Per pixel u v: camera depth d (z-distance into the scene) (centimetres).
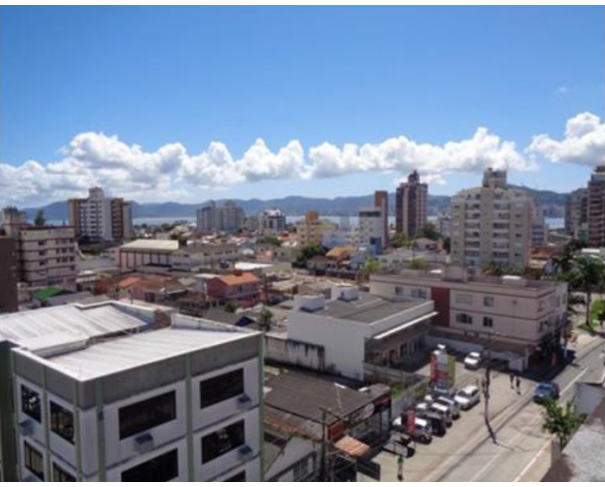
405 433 3797
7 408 2562
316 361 5178
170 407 2305
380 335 4962
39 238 9850
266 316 6538
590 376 5269
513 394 4744
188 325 3166
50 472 2269
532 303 5728
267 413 3453
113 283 9494
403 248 15725
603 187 16625
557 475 895
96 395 2050
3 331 2938
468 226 11994
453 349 5997
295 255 15362
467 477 3206
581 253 10781
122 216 19962
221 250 12744
